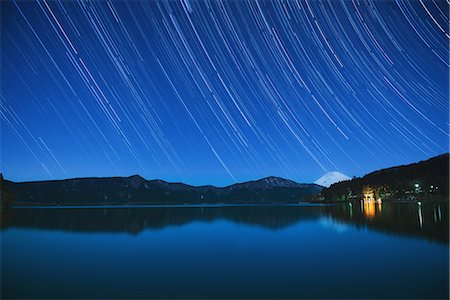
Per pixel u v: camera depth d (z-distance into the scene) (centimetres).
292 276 1702
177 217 6956
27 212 9144
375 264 1914
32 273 1825
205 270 1870
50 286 1565
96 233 3797
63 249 2639
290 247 2605
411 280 1574
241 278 1684
